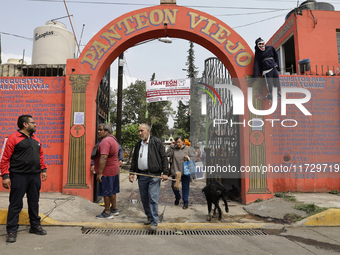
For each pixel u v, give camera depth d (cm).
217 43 653
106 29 645
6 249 330
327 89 721
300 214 500
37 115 650
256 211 535
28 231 406
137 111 3241
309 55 941
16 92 654
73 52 860
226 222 472
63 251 328
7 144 368
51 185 629
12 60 778
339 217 471
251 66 651
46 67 711
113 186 499
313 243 376
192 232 425
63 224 443
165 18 648
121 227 442
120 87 1098
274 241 383
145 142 457
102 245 352
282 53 1089
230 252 338
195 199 691
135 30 646
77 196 591
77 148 607
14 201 367
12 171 370
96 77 632
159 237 394
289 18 1005
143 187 448
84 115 616
